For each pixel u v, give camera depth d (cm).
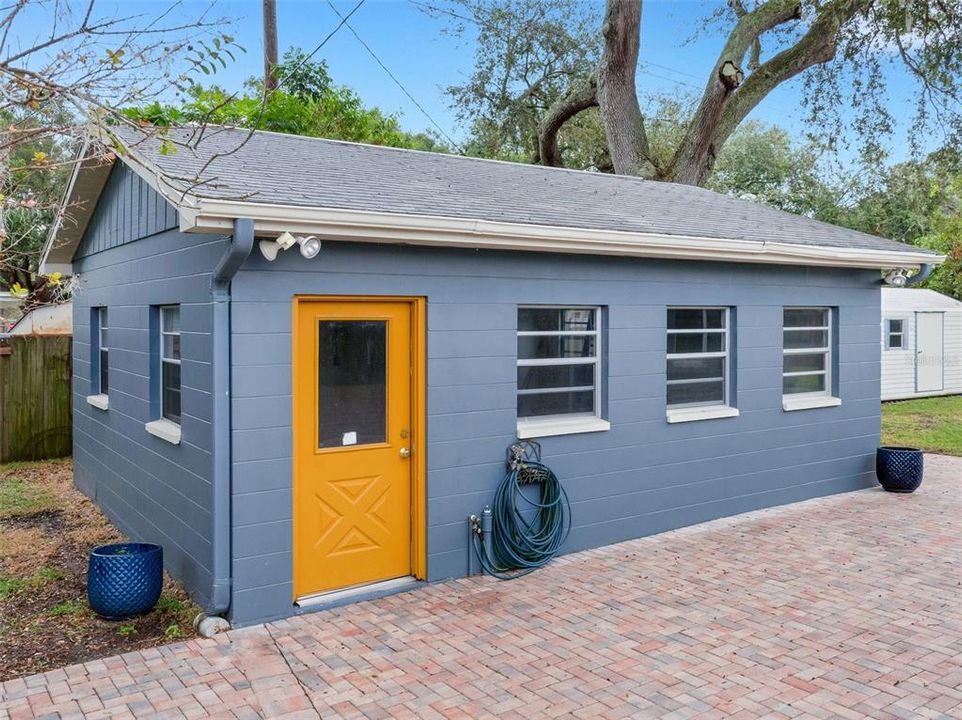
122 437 769
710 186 2980
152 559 543
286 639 506
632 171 1811
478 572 639
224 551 521
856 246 884
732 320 826
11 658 480
